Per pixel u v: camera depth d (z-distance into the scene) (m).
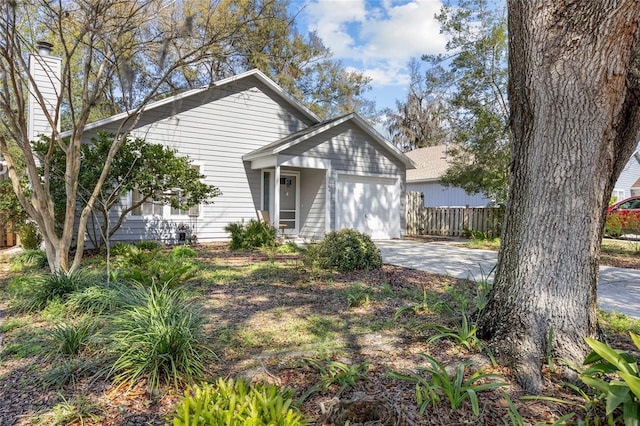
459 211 15.73
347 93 24.55
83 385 2.74
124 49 6.09
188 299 4.98
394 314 4.41
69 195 5.80
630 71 2.68
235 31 6.62
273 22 7.82
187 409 1.82
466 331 3.20
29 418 2.36
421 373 2.76
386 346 3.39
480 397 2.46
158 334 2.89
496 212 14.03
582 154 2.79
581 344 2.79
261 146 13.05
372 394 2.49
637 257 9.80
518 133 3.12
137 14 6.14
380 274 6.79
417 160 25.19
